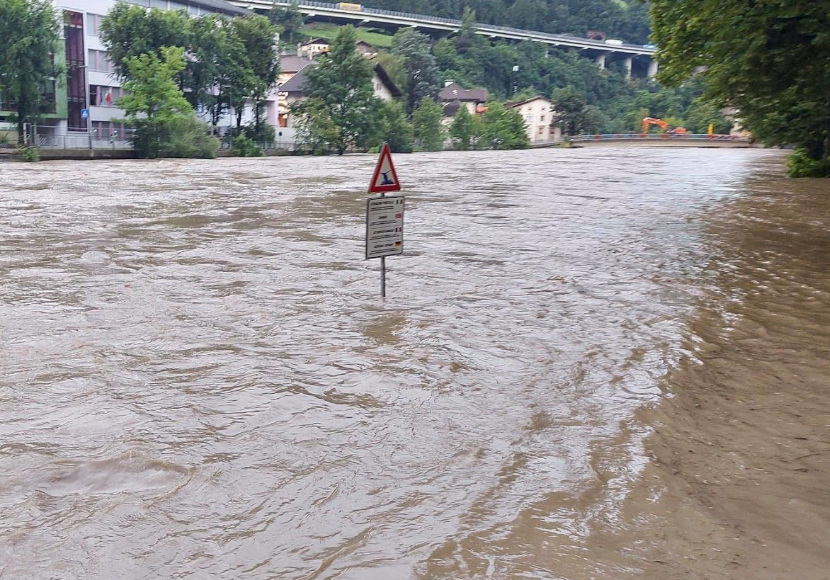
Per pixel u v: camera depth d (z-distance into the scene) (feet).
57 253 34.86
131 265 31.94
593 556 10.46
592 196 67.51
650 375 18.22
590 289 28.04
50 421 14.89
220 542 10.75
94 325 22.13
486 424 15.10
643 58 643.04
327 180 86.99
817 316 24.27
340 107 255.70
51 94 188.44
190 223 46.03
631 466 13.30
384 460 13.41
